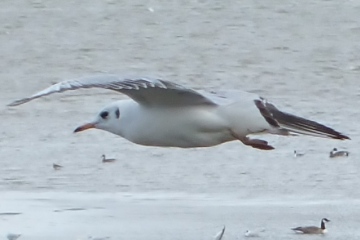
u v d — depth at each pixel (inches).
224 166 653.9
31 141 735.7
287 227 494.3
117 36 1175.6
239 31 1203.9
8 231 490.3
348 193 580.1
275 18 1257.4
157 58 1090.1
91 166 657.0
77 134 753.0
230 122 399.2
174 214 528.1
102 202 558.6
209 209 537.3
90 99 870.4
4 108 849.5
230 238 475.8
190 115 401.7
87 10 1285.7
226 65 1050.1
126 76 370.9
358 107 859.4
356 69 1021.8
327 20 1245.1
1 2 1314.0
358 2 1315.2
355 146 714.2
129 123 418.3
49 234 484.4
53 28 1205.7
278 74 1005.8
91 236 479.2
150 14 1273.4
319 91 929.5
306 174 629.0
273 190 589.9
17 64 1050.7
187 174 634.2
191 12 1280.8
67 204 553.6
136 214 526.9
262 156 679.7
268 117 400.2
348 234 480.4
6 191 592.4
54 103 859.4
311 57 1079.6
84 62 1074.1
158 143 414.9
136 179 623.8
